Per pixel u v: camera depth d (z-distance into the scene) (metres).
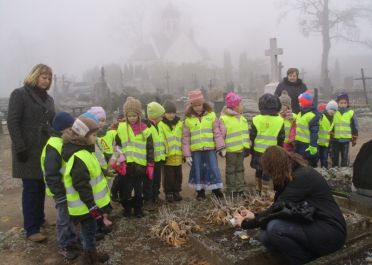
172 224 4.77
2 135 16.45
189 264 4.16
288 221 3.72
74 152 3.96
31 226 4.85
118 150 5.26
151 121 6.03
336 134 8.09
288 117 7.01
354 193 5.27
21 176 4.73
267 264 3.97
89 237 4.05
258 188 6.37
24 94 4.69
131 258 4.35
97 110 5.21
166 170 6.25
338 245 3.67
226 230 4.65
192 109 6.13
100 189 4.09
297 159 3.86
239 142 6.25
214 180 6.10
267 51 18.14
